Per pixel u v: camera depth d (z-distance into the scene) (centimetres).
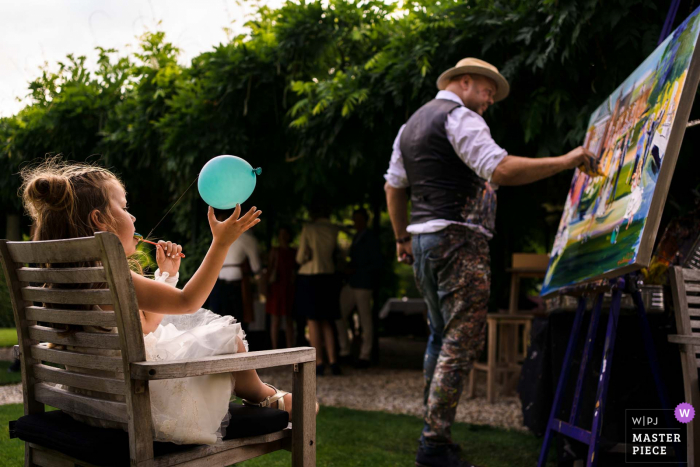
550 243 692
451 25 371
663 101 188
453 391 260
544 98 355
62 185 142
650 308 254
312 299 556
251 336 690
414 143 276
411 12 399
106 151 569
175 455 132
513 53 372
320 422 362
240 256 551
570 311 291
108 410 135
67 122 573
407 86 400
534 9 342
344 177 567
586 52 328
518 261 467
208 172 140
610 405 263
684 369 193
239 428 146
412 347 831
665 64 199
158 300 139
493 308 620
